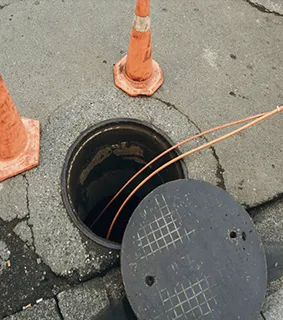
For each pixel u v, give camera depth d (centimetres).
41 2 319
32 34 301
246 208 244
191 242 202
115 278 215
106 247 221
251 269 197
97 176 287
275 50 314
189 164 252
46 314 205
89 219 297
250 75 297
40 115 265
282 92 292
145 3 216
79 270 216
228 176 252
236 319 187
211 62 300
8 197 234
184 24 318
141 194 309
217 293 191
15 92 273
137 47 246
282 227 238
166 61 296
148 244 202
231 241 203
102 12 317
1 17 309
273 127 274
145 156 278
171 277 194
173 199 214
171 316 187
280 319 211
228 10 332
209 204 213
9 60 288
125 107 271
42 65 287
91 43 300
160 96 278
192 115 273
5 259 218
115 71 282
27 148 243
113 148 273
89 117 265
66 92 275
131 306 188
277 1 341
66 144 253
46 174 242
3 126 209
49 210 230
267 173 256
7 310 206
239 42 314
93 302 208
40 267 216
